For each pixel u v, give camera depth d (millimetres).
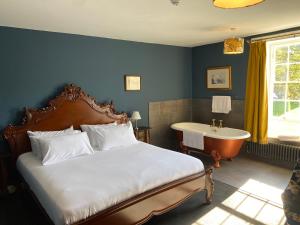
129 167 2604
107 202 1972
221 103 4871
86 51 3971
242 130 4438
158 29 3613
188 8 2648
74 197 1928
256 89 4180
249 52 4305
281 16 3037
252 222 2449
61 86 3742
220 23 3328
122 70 4434
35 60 3480
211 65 5098
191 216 2582
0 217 2678
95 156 3088
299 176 1321
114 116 4223
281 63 4160
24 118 3346
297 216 1293
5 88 3266
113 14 2811
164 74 5082
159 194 2305
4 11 2617
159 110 5070
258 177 3598
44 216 2209
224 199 2939
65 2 2385
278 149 4055
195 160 2840
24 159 3020
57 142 3006
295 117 4070
